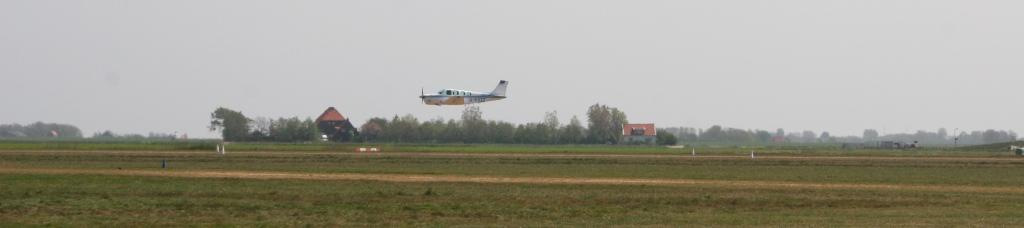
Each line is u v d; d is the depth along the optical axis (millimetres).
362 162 132125
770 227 56500
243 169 112062
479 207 67500
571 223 58500
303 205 67625
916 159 159375
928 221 59688
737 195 78312
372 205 68125
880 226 56812
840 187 89125
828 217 62219
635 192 80750
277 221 58469
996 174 112250
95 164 120625
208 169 111500
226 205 67188
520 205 69312
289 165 121938
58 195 73375
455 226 56688
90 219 58812
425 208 66375
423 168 117375
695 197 76125
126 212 62688
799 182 96312
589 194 78375
